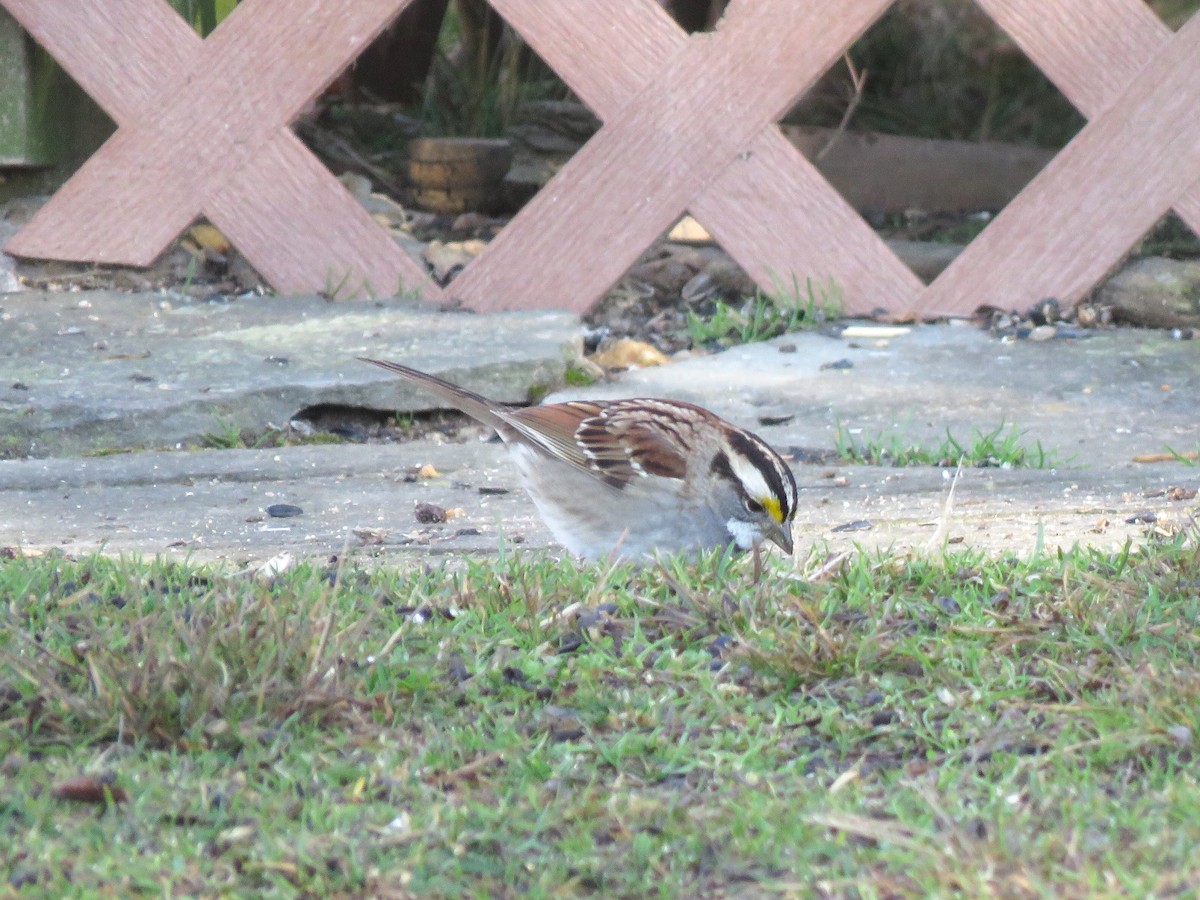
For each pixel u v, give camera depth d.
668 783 5.82
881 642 6.77
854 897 4.96
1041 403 12.20
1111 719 6.00
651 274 15.84
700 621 7.00
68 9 14.20
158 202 14.41
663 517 8.34
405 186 20.11
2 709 6.14
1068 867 5.05
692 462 8.33
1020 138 23.06
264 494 10.32
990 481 10.23
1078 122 23.31
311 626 6.40
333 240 14.34
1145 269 14.15
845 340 13.70
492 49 22.17
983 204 20.61
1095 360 13.11
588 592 7.28
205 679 6.04
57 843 5.23
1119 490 9.91
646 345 13.72
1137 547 8.39
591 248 14.04
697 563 7.96
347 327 13.52
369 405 12.16
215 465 10.94
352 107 21.61
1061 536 8.80
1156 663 6.47
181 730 6.01
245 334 13.34
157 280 14.75
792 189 13.91
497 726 6.16
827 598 7.20
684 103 13.76
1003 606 7.27
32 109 14.94
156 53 14.18
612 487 8.35
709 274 15.71
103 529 9.45
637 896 5.12
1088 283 13.89
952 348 13.44
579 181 13.97
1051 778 5.72
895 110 23.27
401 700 6.33
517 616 7.09
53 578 7.57
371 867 5.19
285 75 14.10
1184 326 13.93
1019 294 14.00
